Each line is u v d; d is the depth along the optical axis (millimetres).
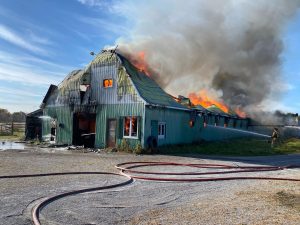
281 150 27094
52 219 6715
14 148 23094
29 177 11297
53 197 8359
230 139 35719
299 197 9062
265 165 17219
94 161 16406
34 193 8812
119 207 7855
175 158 19328
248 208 7742
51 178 11281
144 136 22000
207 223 6512
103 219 6852
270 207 7863
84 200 8422
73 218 6848
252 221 6660
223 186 10922
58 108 27703
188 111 27406
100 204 8078
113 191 9680
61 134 27156
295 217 6984
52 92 28547
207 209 7645
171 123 25094
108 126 24000
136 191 9781
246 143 31750
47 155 18750
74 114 26391
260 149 26969
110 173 12672
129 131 22859
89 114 25781
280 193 9609
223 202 8414
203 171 14281
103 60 24922
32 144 27234
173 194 9477
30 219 6574
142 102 22281
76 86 26438
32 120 30750
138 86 23328
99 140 24391
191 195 9398
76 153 20750
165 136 24312
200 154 22406
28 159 16391
